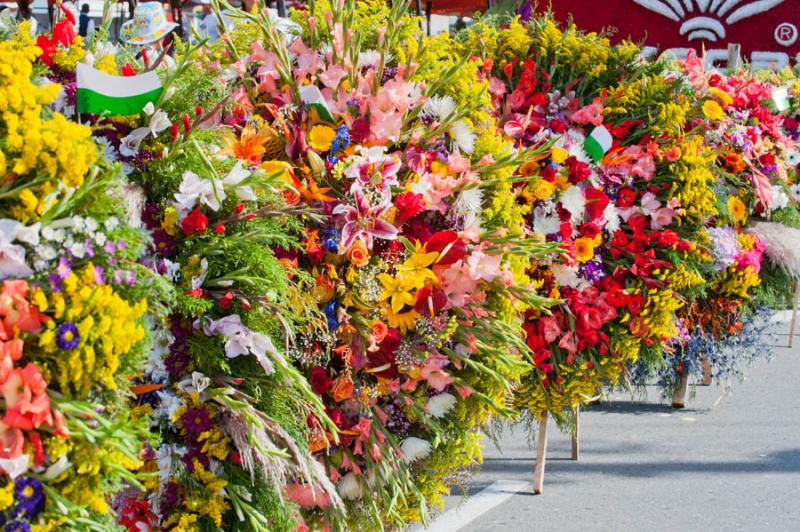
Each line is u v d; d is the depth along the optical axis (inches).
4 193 94.2
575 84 200.4
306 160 138.7
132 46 138.8
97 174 102.6
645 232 199.6
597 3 433.4
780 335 355.9
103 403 97.4
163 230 115.9
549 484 211.2
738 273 234.1
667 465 223.3
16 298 90.8
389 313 140.6
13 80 95.3
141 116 115.9
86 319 92.6
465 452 152.9
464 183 149.3
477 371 149.6
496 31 200.4
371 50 155.0
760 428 251.3
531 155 157.6
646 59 224.4
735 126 257.4
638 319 193.0
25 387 88.6
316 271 133.6
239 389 119.9
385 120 142.6
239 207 118.1
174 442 116.6
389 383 142.9
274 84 143.2
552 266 185.2
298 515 128.1
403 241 139.1
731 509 197.0
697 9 438.3
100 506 94.7
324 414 121.3
